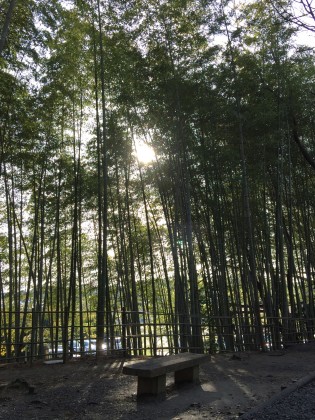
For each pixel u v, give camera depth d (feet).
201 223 37.60
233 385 15.02
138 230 47.26
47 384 15.66
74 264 33.99
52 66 32.58
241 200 36.24
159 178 34.86
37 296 35.73
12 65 27.78
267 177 37.19
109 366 20.20
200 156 32.60
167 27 30.19
